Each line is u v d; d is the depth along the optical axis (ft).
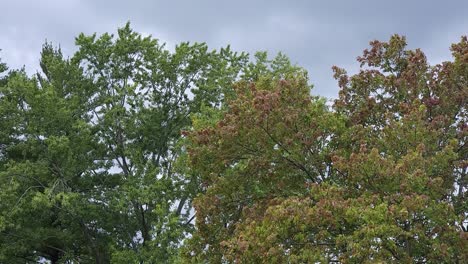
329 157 51.44
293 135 50.98
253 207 50.85
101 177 93.91
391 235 39.78
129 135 91.81
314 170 52.49
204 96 93.20
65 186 87.35
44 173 85.87
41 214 92.48
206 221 54.24
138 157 87.35
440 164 44.68
